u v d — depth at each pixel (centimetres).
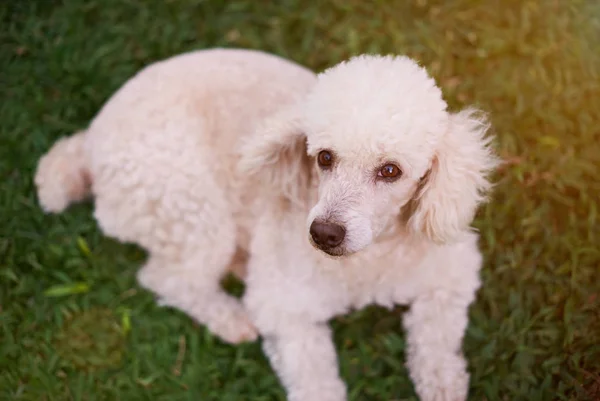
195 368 88
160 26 111
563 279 89
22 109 106
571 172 94
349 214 72
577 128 98
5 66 109
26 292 94
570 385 83
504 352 86
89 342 92
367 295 84
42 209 98
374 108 71
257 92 87
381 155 71
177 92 87
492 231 92
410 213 79
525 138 98
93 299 94
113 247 97
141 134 86
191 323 92
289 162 81
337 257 74
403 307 90
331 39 108
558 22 105
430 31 107
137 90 88
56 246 96
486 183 79
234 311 91
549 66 103
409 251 81
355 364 88
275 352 87
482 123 79
